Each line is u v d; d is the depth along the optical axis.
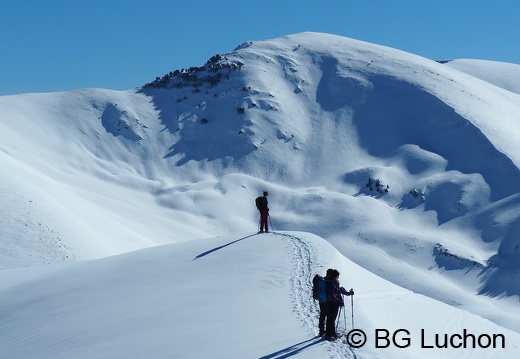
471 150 140.75
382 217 122.44
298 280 20.80
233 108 169.38
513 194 123.38
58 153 147.62
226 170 151.50
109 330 17.73
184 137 163.25
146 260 28.03
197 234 116.19
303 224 122.25
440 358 18.61
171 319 17.64
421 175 138.25
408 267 97.50
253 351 14.30
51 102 168.88
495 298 89.31
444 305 26.41
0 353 19.02
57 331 19.14
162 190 140.50
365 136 158.38
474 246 109.94
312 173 148.62
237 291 20.08
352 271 24.86
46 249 48.69
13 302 25.89
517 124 158.25
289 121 165.00
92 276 26.55
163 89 180.62
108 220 80.75
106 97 174.00
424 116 157.75
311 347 14.38
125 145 159.00
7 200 56.12
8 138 140.00
